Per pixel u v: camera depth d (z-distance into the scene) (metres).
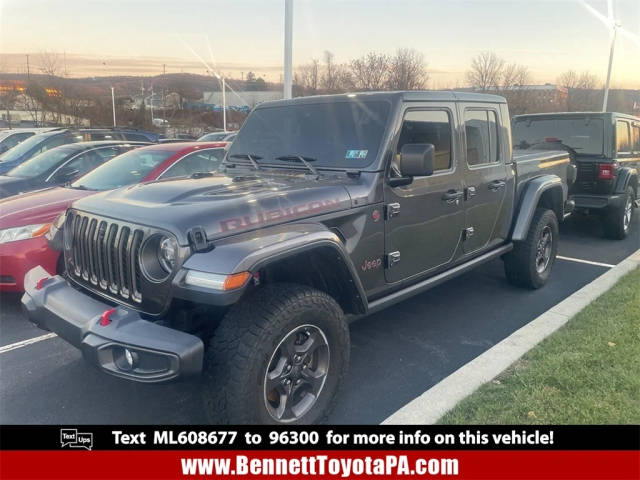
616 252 7.67
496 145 4.98
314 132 4.11
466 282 6.11
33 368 4.05
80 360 4.20
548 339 4.28
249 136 4.50
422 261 4.17
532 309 5.24
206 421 3.33
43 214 5.20
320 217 3.30
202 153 6.75
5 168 9.98
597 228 9.42
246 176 3.83
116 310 2.85
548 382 3.57
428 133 4.11
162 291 2.81
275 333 2.83
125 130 11.86
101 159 8.16
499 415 3.23
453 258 4.53
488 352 4.12
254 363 2.77
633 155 8.79
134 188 3.58
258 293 2.97
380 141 3.74
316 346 3.14
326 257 3.25
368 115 3.90
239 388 2.75
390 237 3.81
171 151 6.61
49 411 3.46
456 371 3.83
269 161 4.20
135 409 3.49
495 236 5.11
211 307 3.06
